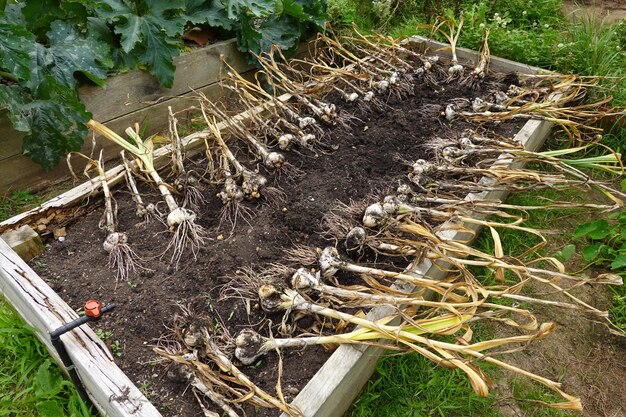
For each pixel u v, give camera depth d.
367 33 4.75
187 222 2.27
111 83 3.04
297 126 3.09
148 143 2.67
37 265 2.21
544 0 5.20
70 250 2.30
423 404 2.01
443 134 3.15
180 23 3.19
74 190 2.45
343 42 4.45
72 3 2.84
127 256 2.17
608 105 3.69
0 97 2.54
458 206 2.40
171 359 1.73
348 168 2.83
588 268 2.74
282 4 3.82
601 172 3.44
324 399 1.60
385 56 3.93
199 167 2.79
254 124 3.05
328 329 1.96
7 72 2.67
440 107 3.39
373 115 3.38
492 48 4.20
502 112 3.33
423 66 3.79
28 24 2.73
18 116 2.58
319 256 2.12
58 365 2.03
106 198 2.35
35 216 2.31
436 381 2.07
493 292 1.87
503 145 2.86
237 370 1.68
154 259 2.21
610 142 3.61
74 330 1.75
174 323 1.86
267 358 1.85
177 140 2.65
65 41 2.80
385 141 3.08
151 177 2.65
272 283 1.94
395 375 2.09
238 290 2.01
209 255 2.19
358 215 2.41
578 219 3.04
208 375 1.67
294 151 2.92
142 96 3.24
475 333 2.35
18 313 2.11
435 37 4.53
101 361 1.66
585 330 2.41
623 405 2.11
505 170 2.59
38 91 2.64
